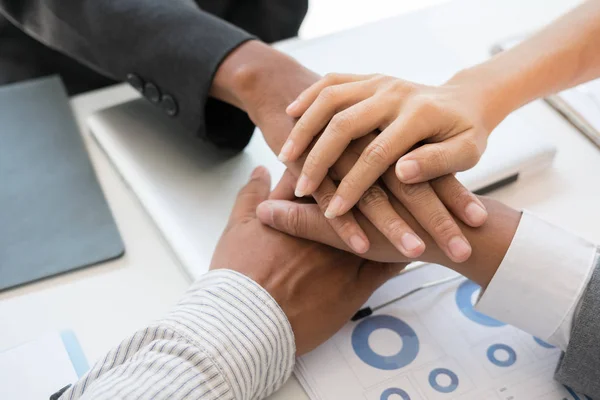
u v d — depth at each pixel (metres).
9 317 0.60
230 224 0.66
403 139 0.58
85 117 0.85
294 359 0.56
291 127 0.67
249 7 1.12
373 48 0.94
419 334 0.59
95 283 0.64
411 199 0.58
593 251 0.56
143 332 0.53
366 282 0.61
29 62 1.04
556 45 0.71
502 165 0.71
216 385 0.50
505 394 0.55
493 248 0.57
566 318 0.55
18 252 0.66
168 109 0.78
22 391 0.54
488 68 0.69
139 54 0.77
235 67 0.72
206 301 0.55
